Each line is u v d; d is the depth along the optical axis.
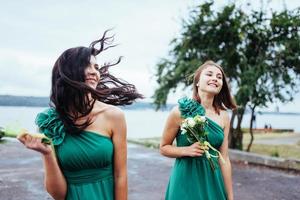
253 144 14.96
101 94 1.98
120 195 2.11
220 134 3.23
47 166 1.91
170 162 9.94
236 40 10.81
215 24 10.66
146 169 8.92
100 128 2.05
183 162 3.23
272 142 15.93
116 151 2.11
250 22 10.69
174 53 11.59
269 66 10.66
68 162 2.00
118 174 2.12
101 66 2.40
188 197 3.16
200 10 10.80
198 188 3.16
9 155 10.49
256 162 9.99
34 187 7.00
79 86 1.93
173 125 3.29
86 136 2.01
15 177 7.79
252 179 8.01
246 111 11.48
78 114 2.03
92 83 2.07
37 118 2.08
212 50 10.84
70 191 2.04
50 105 2.09
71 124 1.98
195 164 3.19
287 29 10.52
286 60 10.72
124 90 2.38
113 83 2.43
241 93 10.30
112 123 2.08
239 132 11.66
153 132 21.30
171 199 3.24
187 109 3.22
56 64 2.05
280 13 10.60
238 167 9.36
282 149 13.23
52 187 1.99
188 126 3.08
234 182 7.72
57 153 2.00
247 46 10.91
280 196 6.67
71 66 2.01
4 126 1.75
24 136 1.74
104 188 2.06
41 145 1.78
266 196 6.66
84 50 2.06
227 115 3.41
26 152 11.09
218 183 3.18
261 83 10.72
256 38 10.73
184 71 10.98
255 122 11.40
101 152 2.01
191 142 3.17
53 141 1.97
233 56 10.85
